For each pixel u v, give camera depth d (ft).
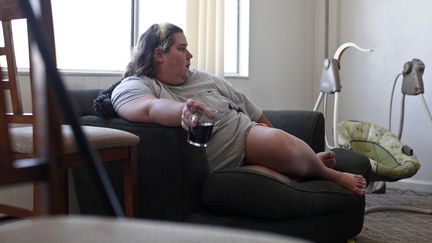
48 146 2.16
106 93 6.15
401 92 11.49
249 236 1.80
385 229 7.97
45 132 2.18
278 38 12.26
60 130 2.20
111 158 5.03
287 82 12.66
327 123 12.99
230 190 4.95
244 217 5.08
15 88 4.53
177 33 6.46
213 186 5.05
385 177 8.79
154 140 5.26
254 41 11.52
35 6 2.34
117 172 5.75
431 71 11.50
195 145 4.94
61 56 7.52
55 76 2.20
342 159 7.03
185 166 5.13
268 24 11.93
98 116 5.93
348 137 10.41
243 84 11.23
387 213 9.12
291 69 12.76
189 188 5.15
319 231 5.68
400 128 11.01
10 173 2.05
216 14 9.71
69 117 2.23
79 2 7.76
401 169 8.83
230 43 11.43
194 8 9.12
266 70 11.94
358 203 6.52
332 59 10.31
